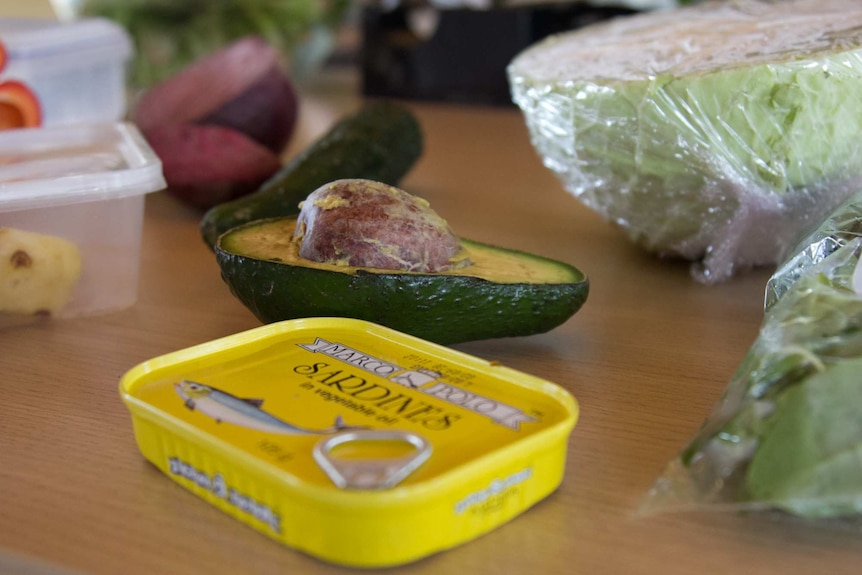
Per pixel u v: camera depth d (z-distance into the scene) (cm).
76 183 44
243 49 72
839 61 42
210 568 30
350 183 40
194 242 56
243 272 40
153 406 32
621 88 44
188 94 70
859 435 30
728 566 30
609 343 43
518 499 31
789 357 32
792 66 42
